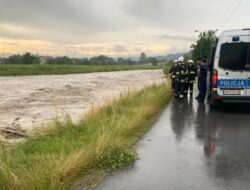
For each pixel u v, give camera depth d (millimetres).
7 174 5449
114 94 24547
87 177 6305
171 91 20781
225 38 13953
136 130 10125
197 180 6164
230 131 10398
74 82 39188
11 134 10516
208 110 14820
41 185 5367
